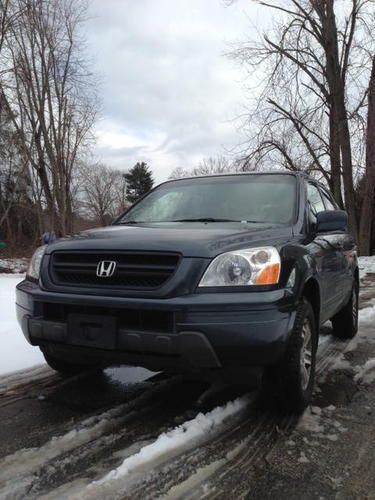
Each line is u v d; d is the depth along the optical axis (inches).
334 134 733.3
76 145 916.6
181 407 137.3
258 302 110.1
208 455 108.4
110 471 101.3
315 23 716.7
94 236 133.0
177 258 114.3
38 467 103.5
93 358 125.1
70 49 852.6
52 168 861.2
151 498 92.0
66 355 132.2
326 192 221.5
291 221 152.7
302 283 126.8
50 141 859.4
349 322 216.5
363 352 198.7
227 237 122.0
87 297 117.5
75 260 126.0
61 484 96.7
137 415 131.6
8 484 96.7
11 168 1098.1
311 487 96.8
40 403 140.3
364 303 324.5
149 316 112.7
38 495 92.7
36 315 126.9
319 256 149.9
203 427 121.7
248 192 170.2
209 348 109.4
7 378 161.5
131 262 118.0
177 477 99.2
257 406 137.0
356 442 116.4
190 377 161.3
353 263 221.1
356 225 838.5
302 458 108.3
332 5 717.9
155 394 147.6
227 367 114.3
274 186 171.2
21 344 198.5
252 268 113.5
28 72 806.5
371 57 690.2
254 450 111.4
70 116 877.2
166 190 188.9
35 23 788.6
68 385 155.7
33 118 839.1
